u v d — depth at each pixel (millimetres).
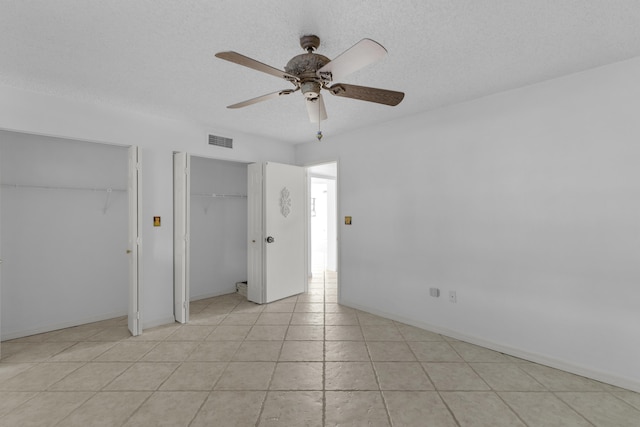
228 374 2375
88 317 3537
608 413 1928
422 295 3295
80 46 1963
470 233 2939
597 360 2291
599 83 2270
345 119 3508
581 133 2348
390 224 3564
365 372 2408
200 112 3264
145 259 3320
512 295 2691
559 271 2455
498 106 2752
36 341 2994
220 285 4766
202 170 4566
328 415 1911
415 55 2088
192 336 3100
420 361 2584
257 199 4254
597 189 2289
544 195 2521
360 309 3891
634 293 2158
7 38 1863
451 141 3059
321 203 9078
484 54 2082
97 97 2834
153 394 2121
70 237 3443
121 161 3805
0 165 3029
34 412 1931
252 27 1758
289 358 2635
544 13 1646
